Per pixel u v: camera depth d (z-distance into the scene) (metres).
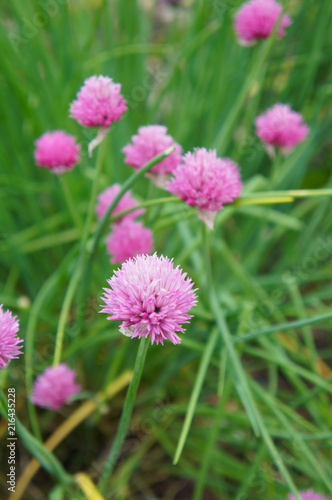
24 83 0.52
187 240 0.45
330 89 0.53
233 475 0.47
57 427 0.50
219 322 0.39
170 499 0.50
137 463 0.49
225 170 0.35
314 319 0.37
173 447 0.49
